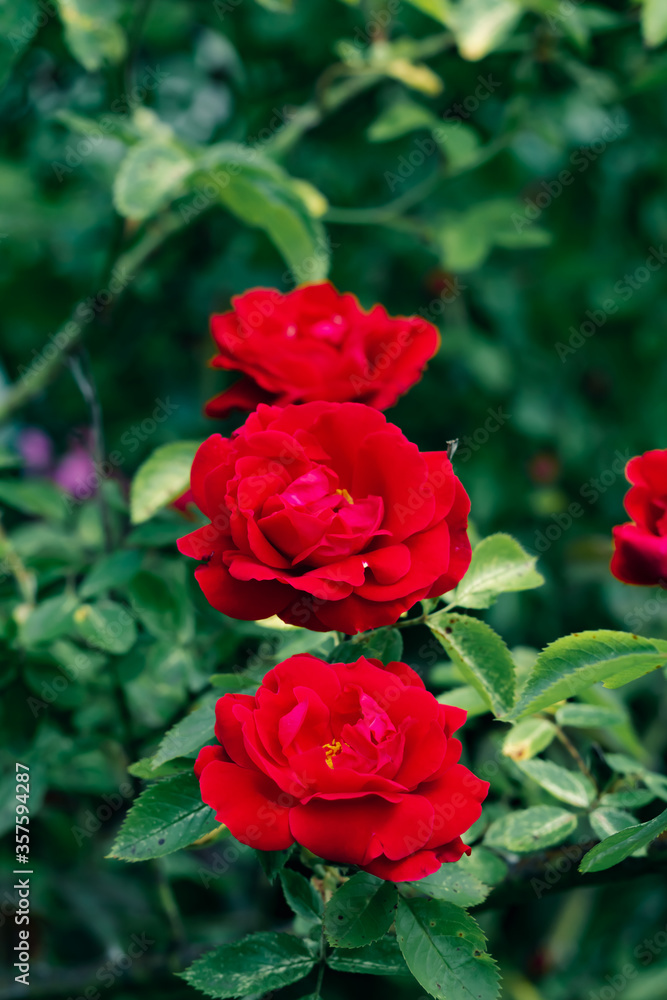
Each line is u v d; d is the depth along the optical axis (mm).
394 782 603
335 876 673
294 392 695
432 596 640
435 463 638
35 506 807
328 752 621
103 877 892
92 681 810
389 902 622
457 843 610
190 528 763
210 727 644
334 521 623
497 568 686
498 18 878
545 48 977
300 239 819
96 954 897
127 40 833
